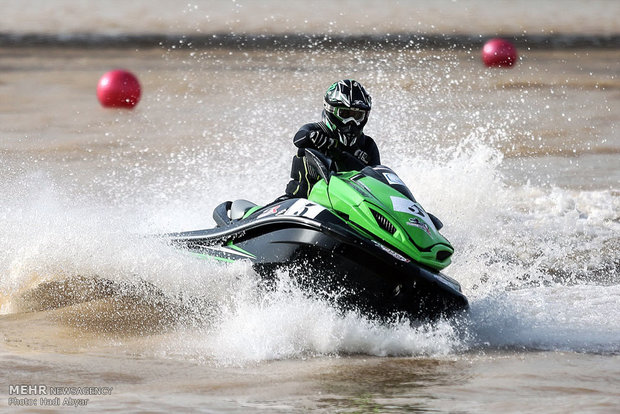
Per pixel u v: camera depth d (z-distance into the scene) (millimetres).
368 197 23891
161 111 71000
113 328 23719
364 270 22812
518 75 97625
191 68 99062
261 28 153000
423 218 24000
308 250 23438
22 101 76875
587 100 80375
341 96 25578
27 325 24000
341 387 18859
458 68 100875
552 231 36750
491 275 30750
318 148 26156
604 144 59469
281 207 25000
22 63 105812
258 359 21156
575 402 17828
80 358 21016
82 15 182000
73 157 51875
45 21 169250
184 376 19641
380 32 145000
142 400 17812
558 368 20578
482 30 158875
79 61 108188
